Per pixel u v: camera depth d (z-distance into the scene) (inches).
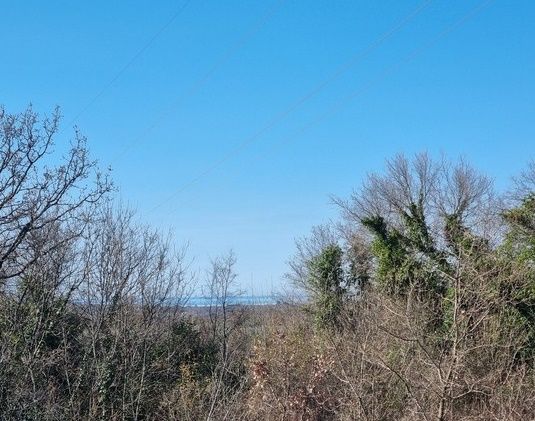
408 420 653.3
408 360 705.0
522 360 725.3
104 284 834.8
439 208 1139.3
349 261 1139.3
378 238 1024.9
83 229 807.1
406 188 1311.5
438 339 686.5
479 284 674.2
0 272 561.0
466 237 675.4
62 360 743.7
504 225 855.1
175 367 916.0
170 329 952.3
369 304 815.7
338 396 770.8
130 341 835.4
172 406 791.7
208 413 757.3
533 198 914.7
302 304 1206.9
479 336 711.1
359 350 703.7
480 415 636.7
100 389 747.4
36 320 691.4
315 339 854.5
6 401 611.2
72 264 858.1
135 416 743.7
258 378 794.8
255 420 777.6
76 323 821.2
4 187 534.6
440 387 613.0
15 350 665.0
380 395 716.7
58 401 693.9
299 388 791.7
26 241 601.9
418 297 771.4
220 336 1015.0
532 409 661.9
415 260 946.1
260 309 1222.9
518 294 733.3
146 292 917.2
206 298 1033.5
